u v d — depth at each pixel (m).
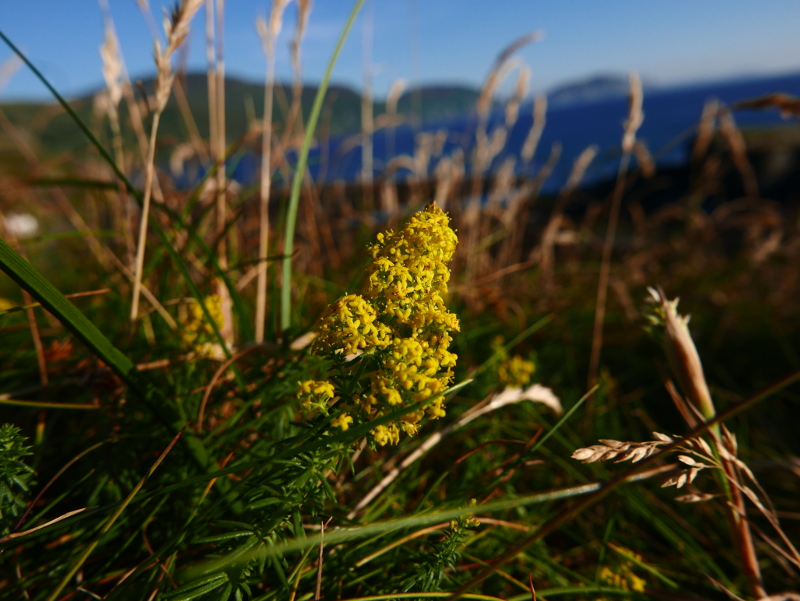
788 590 0.29
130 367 0.20
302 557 0.20
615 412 0.42
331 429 0.18
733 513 0.23
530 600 0.23
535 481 0.34
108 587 0.23
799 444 0.43
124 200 0.38
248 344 0.28
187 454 0.22
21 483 0.19
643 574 0.30
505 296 0.59
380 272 0.18
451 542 0.20
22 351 0.34
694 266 0.85
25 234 0.62
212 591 0.18
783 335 0.62
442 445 0.34
